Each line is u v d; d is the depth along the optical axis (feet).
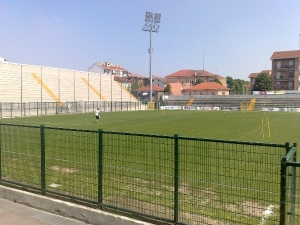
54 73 177.68
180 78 361.71
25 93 151.33
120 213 16.56
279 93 218.79
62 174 24.27
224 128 74.95
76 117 120.57
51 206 18.24
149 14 201.16
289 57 250.98
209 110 203.51
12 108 128.67
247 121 99.50
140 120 104.88
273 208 17.15
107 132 17.11
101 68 376.68
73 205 17.44
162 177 23.00
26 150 32.55
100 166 17.35
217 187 21.17
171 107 224.12
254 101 213.66
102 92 211.61
